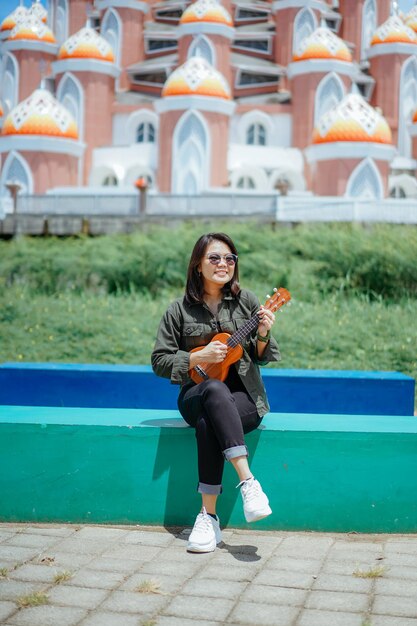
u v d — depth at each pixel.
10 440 4.60
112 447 4.56
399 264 15.59
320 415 4.94
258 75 42.16
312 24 42.84
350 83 39.28
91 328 13.43
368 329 13.05
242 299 4.51
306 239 17.44
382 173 34.47
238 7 44.69
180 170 35.19
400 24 42.75
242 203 24.25
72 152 36.44
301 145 38.78
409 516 4.45
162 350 4.36
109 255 17.28
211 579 3.62
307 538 4.34
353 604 3.32
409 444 4.45
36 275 17.08
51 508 4.60
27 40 42.75
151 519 4.55
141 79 42.94
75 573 3.67
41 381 7.10
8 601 3.32
